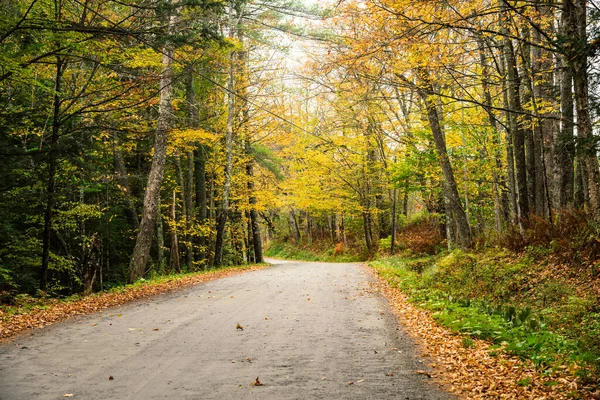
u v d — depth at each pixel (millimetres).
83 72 16797
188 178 25531
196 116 24031
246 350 7164
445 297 11781
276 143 27969
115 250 24391
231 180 27766
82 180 18656
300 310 10758
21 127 15352
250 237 36156
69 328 8945
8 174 13773
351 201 35250
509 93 15109
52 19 9797
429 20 9883
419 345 7520
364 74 12570
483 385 5469
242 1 17641
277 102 27859
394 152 29359
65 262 18391
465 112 19938
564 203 14602
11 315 10023
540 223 13977
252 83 25172
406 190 26672
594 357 5922
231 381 5691
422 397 5148
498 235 17484
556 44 8594
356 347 7367
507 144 16953
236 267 26047
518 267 12906
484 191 25359
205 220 26172
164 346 7422
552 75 15578
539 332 7570
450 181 19688
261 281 17406
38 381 5668
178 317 9953
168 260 28938
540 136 15508
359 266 26156
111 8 13602
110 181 21938
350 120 26062
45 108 16406
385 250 32906
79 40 10328
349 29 12633
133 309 11180
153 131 17469
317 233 52969
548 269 12070
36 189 15492
